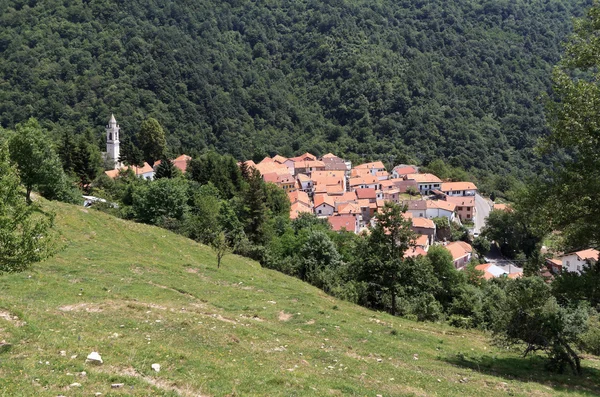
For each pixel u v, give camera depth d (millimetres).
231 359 20766
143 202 73062
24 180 50062
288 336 26938
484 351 30109
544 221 27500
